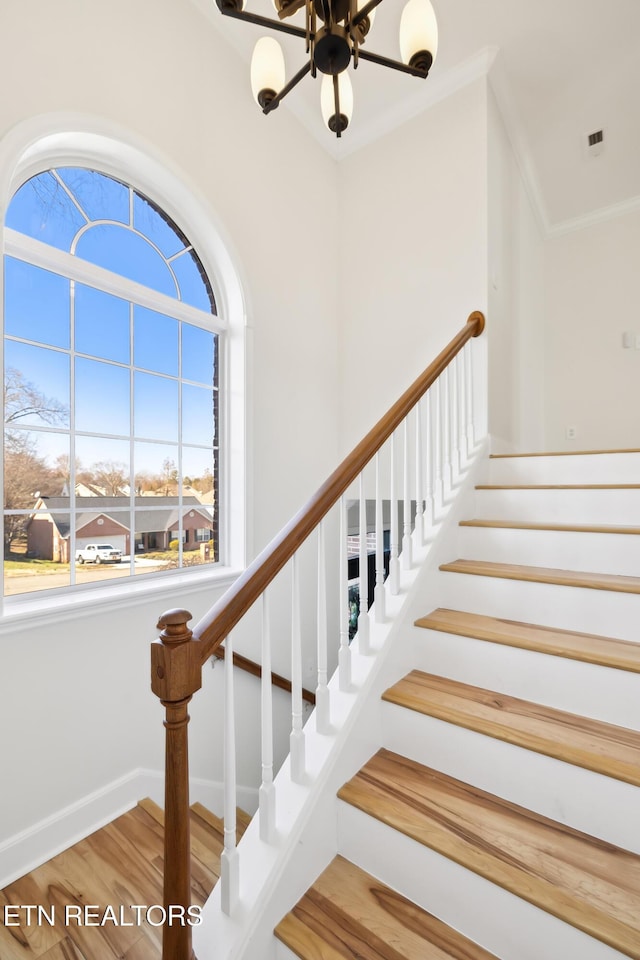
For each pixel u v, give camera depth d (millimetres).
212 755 2225
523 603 1543
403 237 2914
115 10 1879
